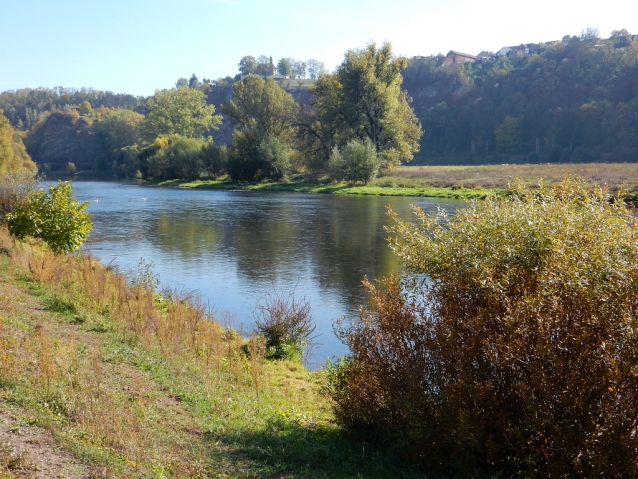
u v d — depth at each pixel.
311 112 77.50
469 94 146.62
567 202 6.60
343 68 68.62
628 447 5.20
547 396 5.62
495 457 5.95
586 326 5.56
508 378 5.96
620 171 54.56
